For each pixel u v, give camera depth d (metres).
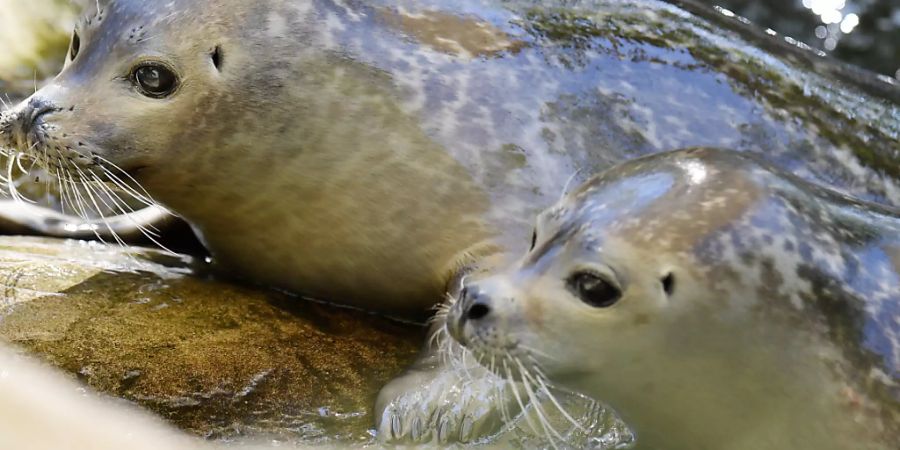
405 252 10.88
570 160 10.96
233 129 10.73
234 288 11.13
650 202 8.73
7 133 10.56
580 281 8.55
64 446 7.79
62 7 15.58
